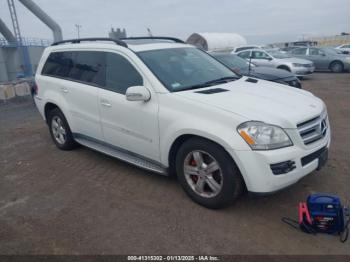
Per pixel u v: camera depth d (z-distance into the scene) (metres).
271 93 3.84
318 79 15.71
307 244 2.96
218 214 3.45
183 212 3.52
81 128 4.97
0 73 25.81
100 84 4.51
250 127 3.07
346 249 2.88
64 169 4.85
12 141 6.48
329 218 3.00
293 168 3.14
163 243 3.04
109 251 2.97
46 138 6.54
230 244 2.99
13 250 3.04
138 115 3.92
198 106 3.40
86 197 3.96
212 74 4.43
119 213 3.57
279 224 3.26
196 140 3.42
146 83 3.88
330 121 7.07
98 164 4.96
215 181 3.43
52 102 5.36
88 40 4.99
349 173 4.32
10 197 4.08
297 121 3.19
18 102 11.60
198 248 2.96
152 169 3.99
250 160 3.06
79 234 3.23
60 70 5.34
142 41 4.80
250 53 16.95
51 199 3.96
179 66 4.24
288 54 19.44
